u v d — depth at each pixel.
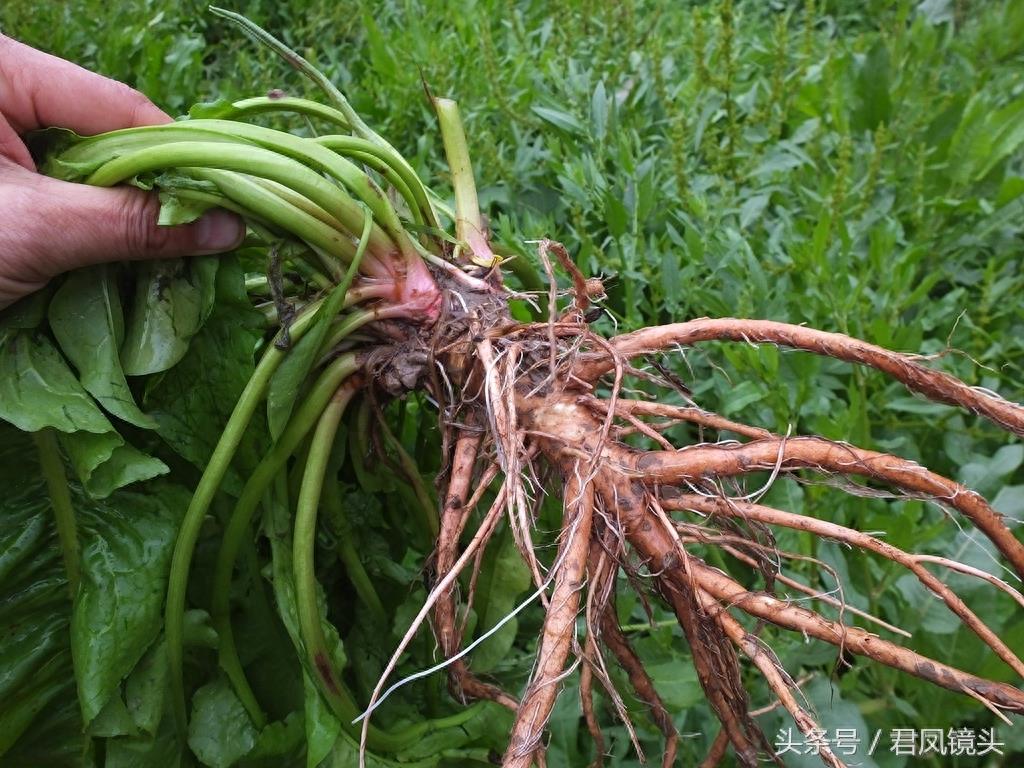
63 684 0.27
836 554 0.36
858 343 0.25
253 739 0.28
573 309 0.29
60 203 0.24
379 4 0.85
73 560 0.26
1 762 0.27
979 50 0.77
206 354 0.27
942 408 0.43
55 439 0.26
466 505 0.27
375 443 0.30
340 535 0.31
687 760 0.34
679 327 0.27
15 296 0.25
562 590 0.23
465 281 0.29
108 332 0.25
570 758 0.33
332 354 0.28
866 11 0.95
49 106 0.30
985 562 0.36
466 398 0.28
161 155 0.24
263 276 0.33
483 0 0.82
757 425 0.43
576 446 0.25
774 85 0.59
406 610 0.32
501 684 0.34
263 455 0.28
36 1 0.70
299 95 0.69
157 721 0.26
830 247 0.51
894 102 0.64
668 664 0.35
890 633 0.36
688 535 0.25
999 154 0.57
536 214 0.55
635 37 0.69
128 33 0.68
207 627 0.27
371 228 0.27
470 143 0.59
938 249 0.55
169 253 0.25
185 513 0.27
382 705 0.32
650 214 0.53
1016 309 0.48
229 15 0.30
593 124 0.57
